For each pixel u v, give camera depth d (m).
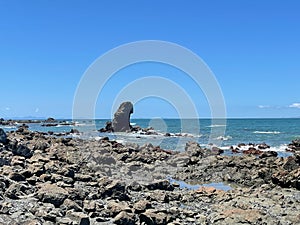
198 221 19.00
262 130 96.88
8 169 23.64
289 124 139.12
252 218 18.70
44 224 15.71
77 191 20.89
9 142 31.38
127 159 38.72
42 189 19.19
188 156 39.50
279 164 33.12
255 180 30.20
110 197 22.00
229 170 33.03
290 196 24.36
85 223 16.56
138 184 26.72
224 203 22.53
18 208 17.11
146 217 18.11
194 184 30.64
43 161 28.50
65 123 129.88
